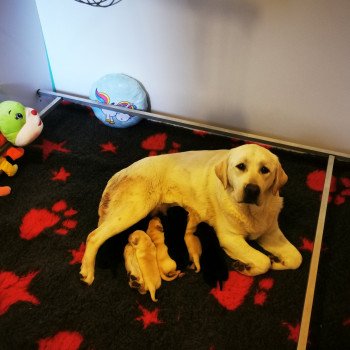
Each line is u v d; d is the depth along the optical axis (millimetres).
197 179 1434
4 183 1703
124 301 1320
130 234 1396
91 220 1569
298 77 1644
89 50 1923
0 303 1312
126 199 1416
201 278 1372
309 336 1239
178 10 1617
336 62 1547
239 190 1250
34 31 1895
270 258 1422
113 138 1928
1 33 1733
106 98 1926
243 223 1356
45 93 2053
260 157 1242
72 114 2045
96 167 1786
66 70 2061
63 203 1630
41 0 1807
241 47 1633
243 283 1360
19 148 1717
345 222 1557
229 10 1541
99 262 1396
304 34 1513
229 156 1299
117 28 1780
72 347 1215
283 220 1561
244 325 1261
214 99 1860
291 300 1317
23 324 1263
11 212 1594
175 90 1904
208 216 1448
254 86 1741
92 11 1757
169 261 1345
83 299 1325
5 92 1866
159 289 1346
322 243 1484
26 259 1437
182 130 1952
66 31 1886
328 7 1419
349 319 1275
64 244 1485
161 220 1438
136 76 1934
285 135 1869
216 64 1729
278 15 1490
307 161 1793
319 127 1778
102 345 1220
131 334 1243
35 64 1978
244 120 1887
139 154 1848
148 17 1687
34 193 1669
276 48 1587
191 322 1268
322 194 1595
